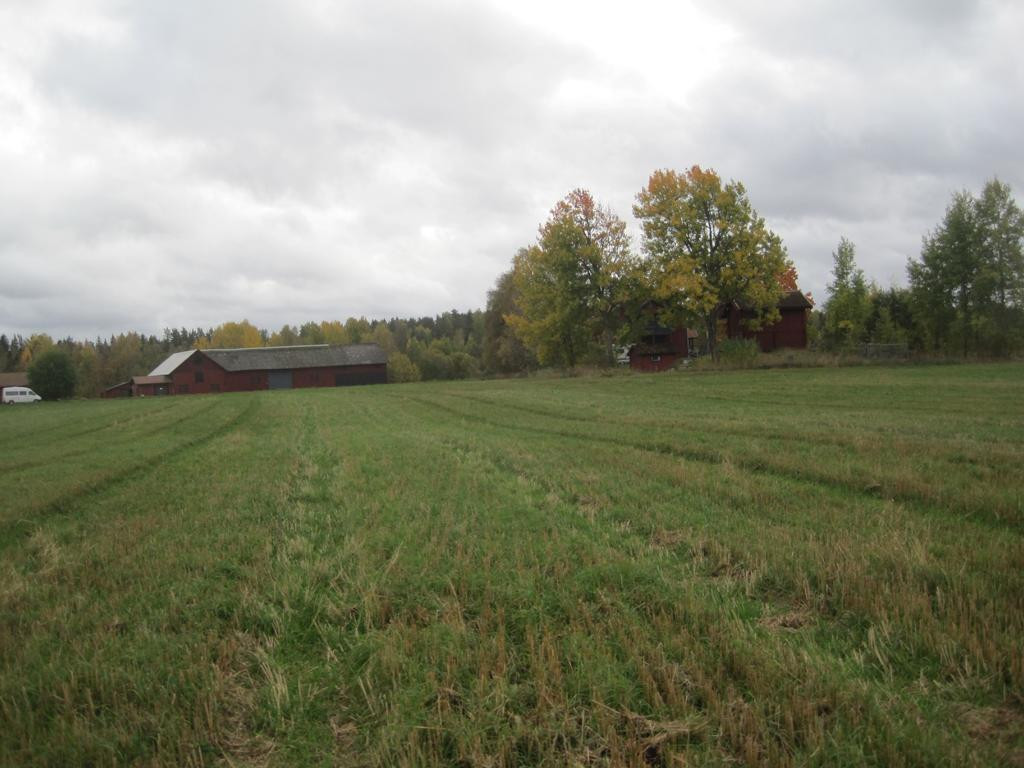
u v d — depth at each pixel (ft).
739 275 168.45
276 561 24.18
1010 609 16.56
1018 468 35.50
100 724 13.66
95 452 61.62
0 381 319.88
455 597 19.65
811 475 36.24
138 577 22.89
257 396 186.50
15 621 19.39
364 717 13.94
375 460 50.21
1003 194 164.55
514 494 34.99
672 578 20.85
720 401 91.97
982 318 163.02
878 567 20.67
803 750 12.09
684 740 12.67
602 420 74.08
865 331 217.77
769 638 16.43
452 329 635.66
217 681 15.08
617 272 196.44
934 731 12.33
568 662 15.38
